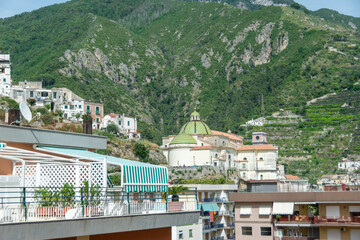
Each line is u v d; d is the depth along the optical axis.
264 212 75.06
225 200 111.38
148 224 34.41
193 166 185.62
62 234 27.77
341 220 67.56
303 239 72.25
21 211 29.61
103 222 30.52
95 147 49.84
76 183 38.22
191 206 44.66
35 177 39.50
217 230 108.75
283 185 102.62
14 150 38.09
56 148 44.56
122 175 38.59
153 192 42.97
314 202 70.56
